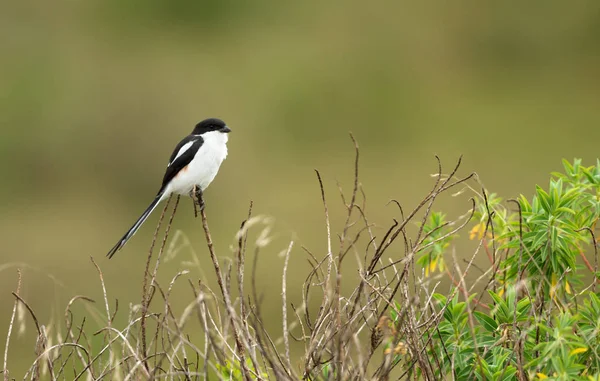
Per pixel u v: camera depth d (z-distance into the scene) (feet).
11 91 77.30
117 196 67.05
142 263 51.26
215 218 60.54
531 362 14.78
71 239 56.29
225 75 87.56
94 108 77.05
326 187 64.90
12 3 96.43
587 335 15.26
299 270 45.80
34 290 46.42
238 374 15.69
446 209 52.54
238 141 75.36
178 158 24.27
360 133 79.51
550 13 103.04
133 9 99.30
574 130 78.79
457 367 15.60
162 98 80.07
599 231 19.10
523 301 16.02
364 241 43.37
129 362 15.80
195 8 100.53
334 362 14.33
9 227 58.49
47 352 15.46
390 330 15.03
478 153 73.82
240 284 14.80
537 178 69.82
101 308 41.27
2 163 68.80
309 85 86.79
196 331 32.22
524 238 16.96
